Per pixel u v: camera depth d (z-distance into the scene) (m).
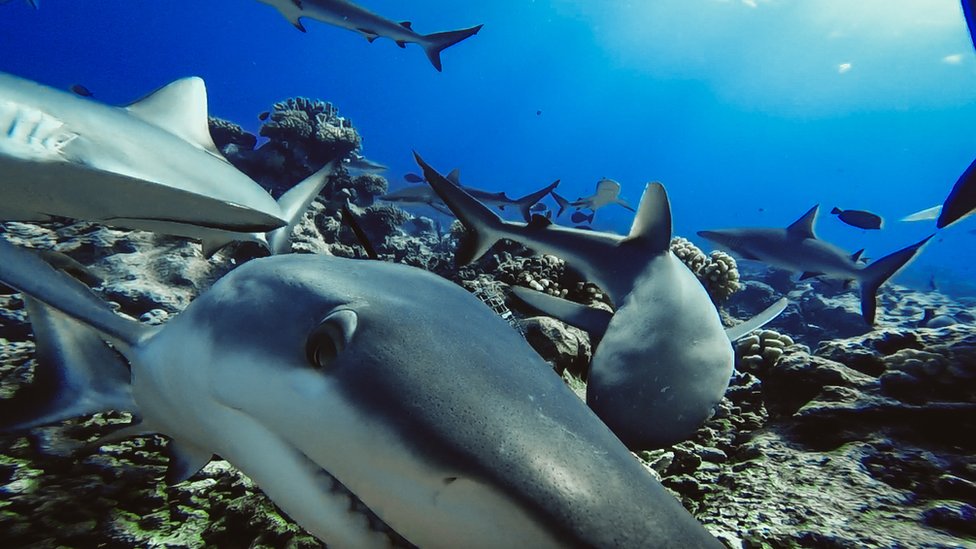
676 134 156.25
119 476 2.41
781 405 3.95
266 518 2.14
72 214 3.04
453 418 1.11
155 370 1.70
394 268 1.79
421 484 1.07
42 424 2.02
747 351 5.01
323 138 11.45
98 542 2.07
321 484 1.29
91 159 2.79
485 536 1.03
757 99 136.25
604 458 1.15
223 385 1.40
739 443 3.52
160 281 4.85
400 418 1.12
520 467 1.05
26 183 2.74
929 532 2.25
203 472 2.46
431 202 13.37
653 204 4.68
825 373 3.77
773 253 9.57
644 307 3.93
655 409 3.18
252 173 11.08
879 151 139.62
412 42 9.72
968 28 2.80
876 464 2.85
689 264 7.93
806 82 123.62
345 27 9.39
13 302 3.95
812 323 13.64
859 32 96.81
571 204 14.65
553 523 0.99
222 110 138.88
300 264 1.63
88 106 2.92
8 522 2.09
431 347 1.27
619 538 0.99
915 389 3.42
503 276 6.01
